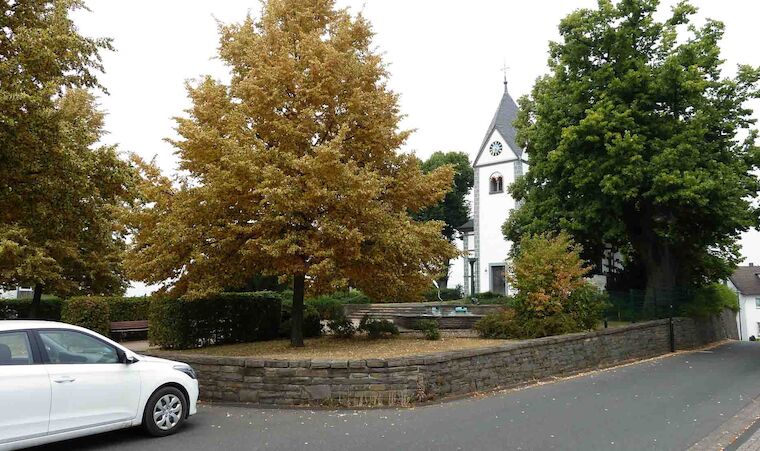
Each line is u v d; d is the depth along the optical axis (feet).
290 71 42.04
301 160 37.65
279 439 24.71
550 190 83.15
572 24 79.20
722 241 88.02
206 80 45.29
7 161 34.91
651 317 73.05
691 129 70.28
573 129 72.13
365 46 48.78
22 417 21.09
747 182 73.46
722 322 101.24
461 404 32.89
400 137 46.96
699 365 53.42
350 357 37.83
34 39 34.37
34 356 22.07
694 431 26.09
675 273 86.12
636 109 71.61
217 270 42.55
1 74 33.53
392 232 41.63
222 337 51.13
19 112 33.50
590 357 50.83
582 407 31.78
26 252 37.27
